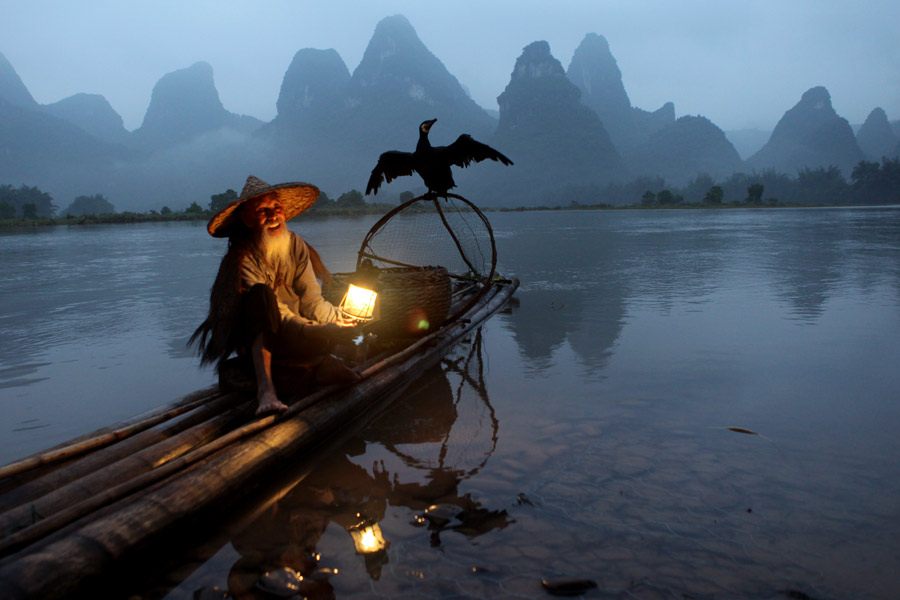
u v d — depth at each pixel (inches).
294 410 97.3
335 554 64.9
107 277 331.9
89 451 85.5
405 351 141.0
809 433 96.5
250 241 110.9
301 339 108.1
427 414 112.7
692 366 139.8
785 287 254.7
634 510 72.2
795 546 63.4
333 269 328.5
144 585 60.7
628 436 97.1
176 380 136.3
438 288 156.9
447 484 81.7
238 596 58.1
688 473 82.4
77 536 60.6
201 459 80.9
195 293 268.1
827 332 169.8
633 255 423.8
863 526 67.3
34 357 160.1
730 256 399.2
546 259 407.8
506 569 60.6
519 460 88.8
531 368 144.0
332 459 92.7
